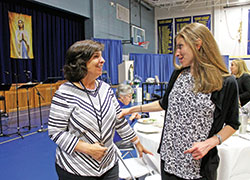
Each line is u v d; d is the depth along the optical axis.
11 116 5.63
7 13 5.74
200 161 0.99
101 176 1.06
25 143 3.64
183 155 1.00
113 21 8.80
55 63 7.11
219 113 0.94
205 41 0.94
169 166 1.05
